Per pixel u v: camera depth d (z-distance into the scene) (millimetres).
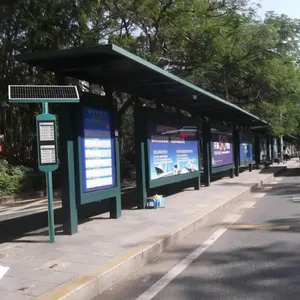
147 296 5109
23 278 5289
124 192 15133
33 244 7160
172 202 12258
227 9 22703
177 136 13430
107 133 9164
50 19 16547
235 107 16422
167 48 23469
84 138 8328
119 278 5777
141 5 19531
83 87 18938
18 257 6305
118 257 6172
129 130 30281
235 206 12617
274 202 13336
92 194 8484
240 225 9570
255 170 27859
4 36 17797
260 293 5133
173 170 13023
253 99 27750
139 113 11266
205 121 17234
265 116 28484
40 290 4844
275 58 24375
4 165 18453
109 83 9555
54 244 7113
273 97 27578
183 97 13102
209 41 21953
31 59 7691
